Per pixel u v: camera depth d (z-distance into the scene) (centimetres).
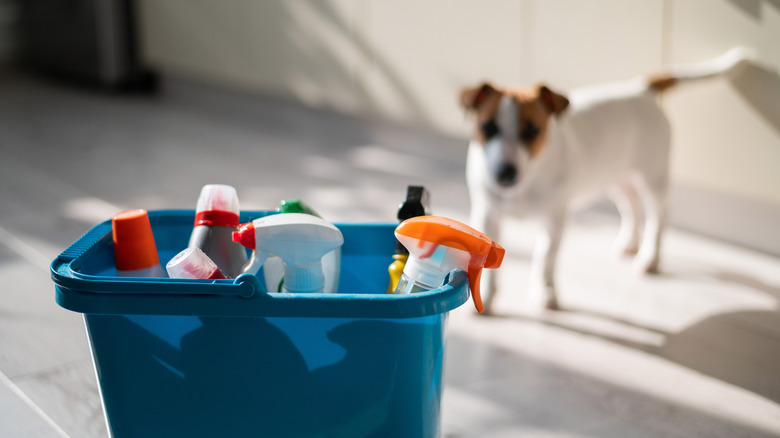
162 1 273
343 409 68
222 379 68
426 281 70
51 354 110
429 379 69
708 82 146
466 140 202
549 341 117
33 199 174
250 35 246
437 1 190
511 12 175
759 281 139
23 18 318
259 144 226
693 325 122
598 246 158
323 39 223
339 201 176
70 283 64
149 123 247
